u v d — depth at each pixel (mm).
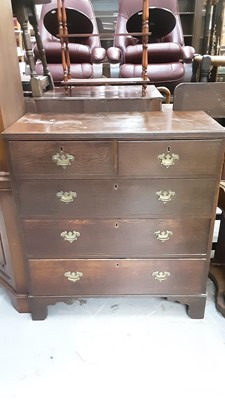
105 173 1082
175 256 1242
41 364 1169
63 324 1349
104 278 1291
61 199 1130
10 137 1024
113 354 1201
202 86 1383
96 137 1020
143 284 1305
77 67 2486
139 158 1056
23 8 1232
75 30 1700
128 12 2926
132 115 1258
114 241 1214
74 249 1232
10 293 1410
